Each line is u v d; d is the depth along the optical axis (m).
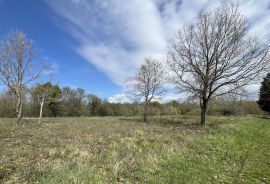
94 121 33.53
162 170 9.26
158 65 40.06
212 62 24.72
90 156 10.37
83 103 66.12
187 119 36.69
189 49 25.62
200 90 25.48
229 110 53.44
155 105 57.44
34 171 8.23
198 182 8.46
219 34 24.31
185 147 13.22
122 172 8.73
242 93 25.09
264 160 12.59
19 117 27.36
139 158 10.41
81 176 7.60
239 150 14.46
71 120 36.25
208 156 12.16
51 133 18.59
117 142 14.23
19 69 27.16
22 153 10.94
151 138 15.78
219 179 9.05
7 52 26.55
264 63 23.66
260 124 34.00
